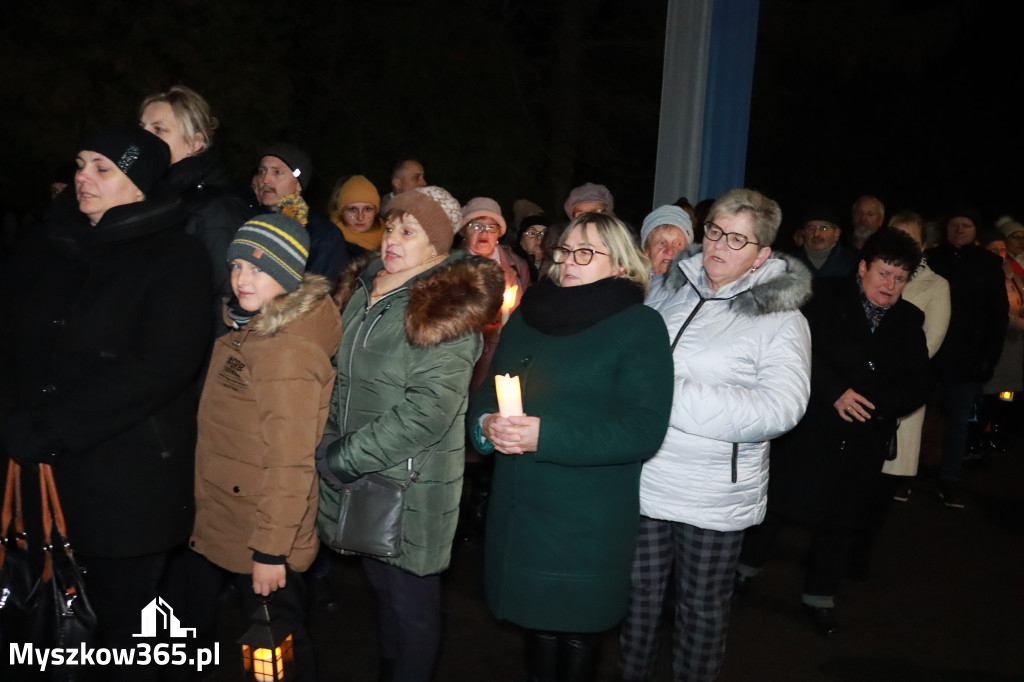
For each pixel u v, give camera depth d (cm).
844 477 425
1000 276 666
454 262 313
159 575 317
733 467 332
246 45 908
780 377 324
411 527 313
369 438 303
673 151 647
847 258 616
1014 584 534
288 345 294
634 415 291
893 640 452
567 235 310
